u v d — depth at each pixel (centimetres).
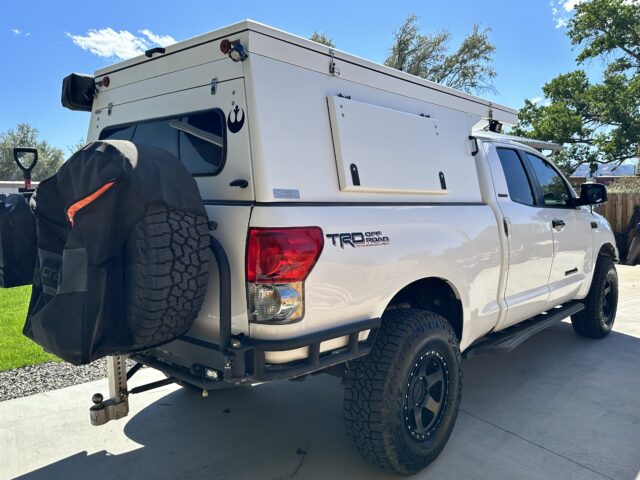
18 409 403
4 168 3838
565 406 407
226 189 263
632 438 355
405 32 2556
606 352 544
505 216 396
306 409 406
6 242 306
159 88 314
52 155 4012
